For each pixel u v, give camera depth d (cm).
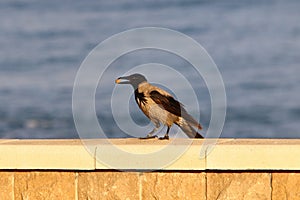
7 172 706
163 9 11206
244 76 6062
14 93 5294
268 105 4891
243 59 6944
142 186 694
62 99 4934
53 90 5322
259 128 4294
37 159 695
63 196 701
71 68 6231
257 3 11650
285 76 5941
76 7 11788
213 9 11019
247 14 10488
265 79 5872
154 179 692
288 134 4172
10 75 6062
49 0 12350
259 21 9712
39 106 4659
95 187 697
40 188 703
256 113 4659
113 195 695
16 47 7700
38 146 696
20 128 4003
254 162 672
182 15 10594
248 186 680
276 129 4262
